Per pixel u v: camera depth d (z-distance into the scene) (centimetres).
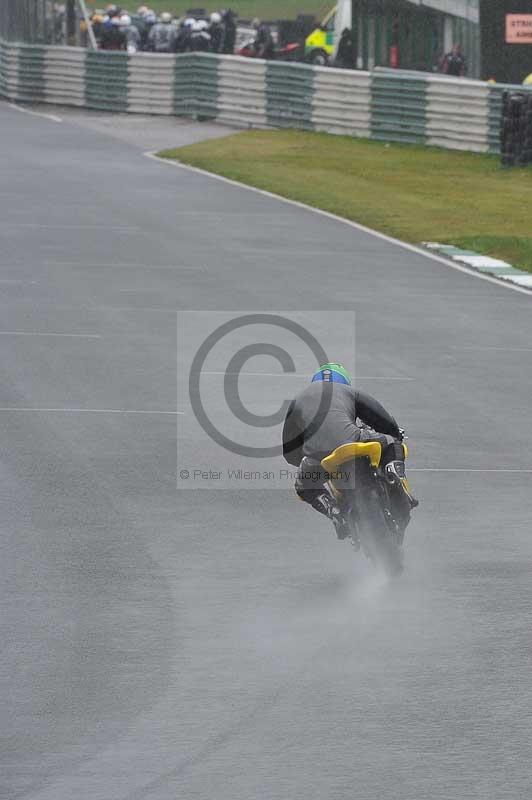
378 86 14925
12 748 2212
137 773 2125
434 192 11762
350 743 2239
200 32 19462
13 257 7981
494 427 4681
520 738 2261
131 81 17088
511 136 13262
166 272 7662
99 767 2145
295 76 15675
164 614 2875
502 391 5231
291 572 3189
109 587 3041
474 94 14162
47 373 5269
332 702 2412
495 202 11312
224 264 8000
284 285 7381
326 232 9462
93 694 2438
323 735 2270
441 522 3619
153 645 2689
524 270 8300
